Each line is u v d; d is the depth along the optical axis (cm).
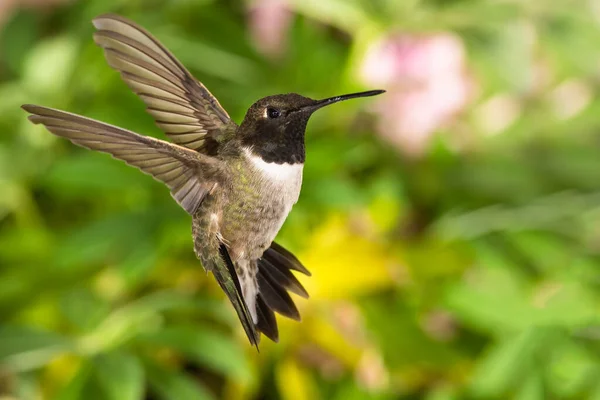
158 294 186
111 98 190
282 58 192
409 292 187
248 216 173
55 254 185
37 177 189
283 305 174
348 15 190
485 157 193
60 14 194
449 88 190
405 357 186
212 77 191
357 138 190
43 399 185
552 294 186
